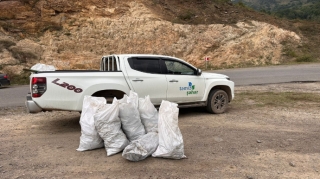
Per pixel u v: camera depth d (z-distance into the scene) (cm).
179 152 440
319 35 3338
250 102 957
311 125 642
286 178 380
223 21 3472
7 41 2695
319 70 1983
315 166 417
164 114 455
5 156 474
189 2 3800
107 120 474
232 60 2958
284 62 2820
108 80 645
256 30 3256
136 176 388
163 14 3462
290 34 3197
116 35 3102
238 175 389
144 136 468
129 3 3397
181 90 742
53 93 591
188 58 3036
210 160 442
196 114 797
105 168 418
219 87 832
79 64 2817
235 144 515
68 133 627
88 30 3064
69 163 439
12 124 720
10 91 1584
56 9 3091
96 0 3234
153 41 3111
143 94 687
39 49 2795
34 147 523
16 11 2955
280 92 1148
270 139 541
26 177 390
